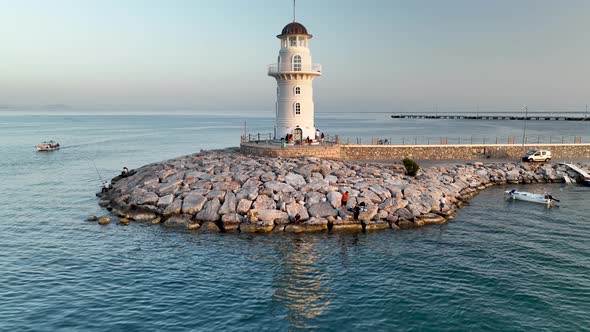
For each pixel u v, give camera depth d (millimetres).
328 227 35625
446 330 21141
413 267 28422
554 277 26719
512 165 59312
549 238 33938
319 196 38562
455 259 29688
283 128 57250
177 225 36562
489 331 21016
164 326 21469
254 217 35688
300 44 55906
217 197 38562
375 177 45719
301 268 28391
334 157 54031
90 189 55438
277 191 39031
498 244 32594
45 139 141625
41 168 75500
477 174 55188
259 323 21828
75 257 30438
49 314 22594
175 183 42156
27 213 42812
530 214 40906
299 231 34844
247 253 30844
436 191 43531
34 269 28375
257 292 25141
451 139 123438
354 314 22672
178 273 27672
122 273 27688
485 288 25328
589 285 25609
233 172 44219
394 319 22156
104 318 22203
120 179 54781
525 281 26188
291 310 23094
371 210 36969
